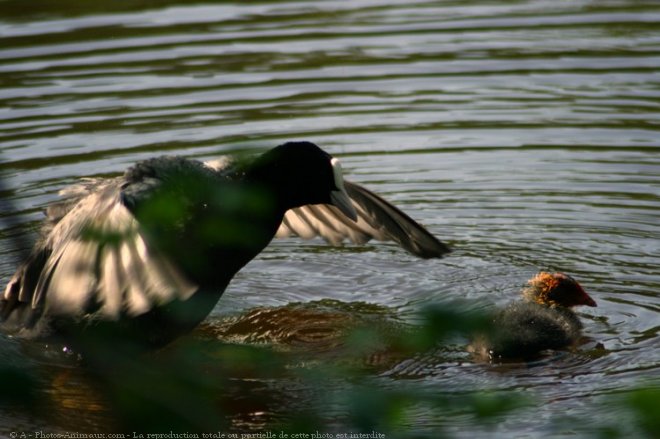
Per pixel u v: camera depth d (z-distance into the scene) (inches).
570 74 730.8
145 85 721.0
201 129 644.7
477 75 736.3
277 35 820.6
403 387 358.6
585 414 330.0
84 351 370.6
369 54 778.8
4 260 488.1
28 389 139.3
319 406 344.5
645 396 149.9
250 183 379.9
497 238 518.3
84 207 343.3
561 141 633.0
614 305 436.5
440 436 166.1
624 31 813.2
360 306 448.5
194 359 383.2
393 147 629.9
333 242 476.7
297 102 693.9
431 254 449.1
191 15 875.4
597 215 537.6
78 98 699.4
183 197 337.4
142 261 276.7
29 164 596.1
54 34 820.6
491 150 624.7
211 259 362.0
